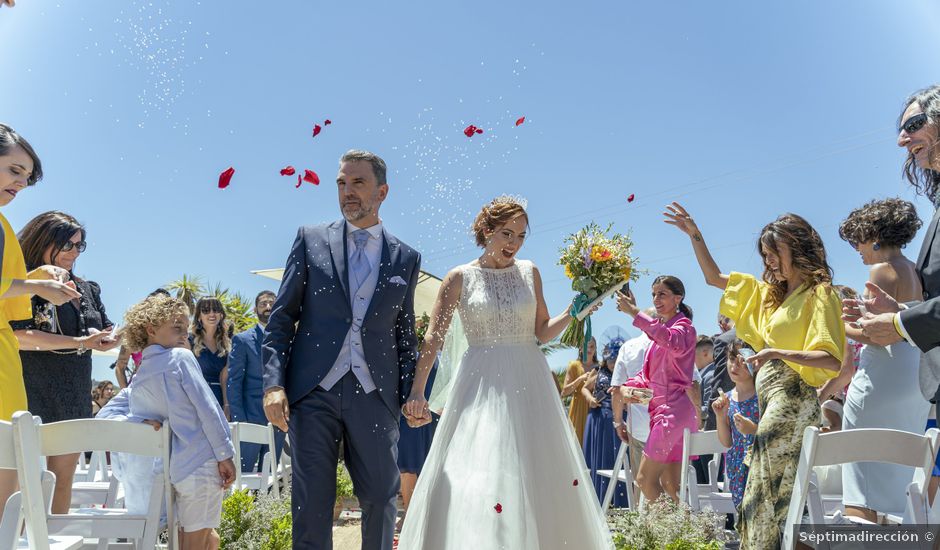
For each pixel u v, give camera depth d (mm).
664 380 5680
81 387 4656
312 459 3689
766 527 3676
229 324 7773
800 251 3852
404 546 3904
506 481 3652
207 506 4039
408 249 4094
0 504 3398
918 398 4234
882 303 3045
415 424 3922
